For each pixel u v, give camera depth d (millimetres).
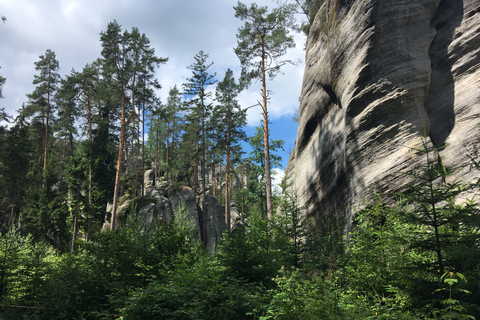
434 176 5238
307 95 19719
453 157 9836
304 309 5133
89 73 37750
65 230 29516
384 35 12312
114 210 28203
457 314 4102
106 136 39688
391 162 10859
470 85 10672
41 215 29188
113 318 7109
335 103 16234
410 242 5711
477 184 5008
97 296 7750
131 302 6660
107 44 33375
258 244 8445
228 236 8859
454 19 11820
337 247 8344
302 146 20000
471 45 11047
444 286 4789
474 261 4512
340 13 15492
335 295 5406
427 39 12039
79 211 29531
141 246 8898
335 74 15133
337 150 14961
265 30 23953
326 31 17781
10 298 8242
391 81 11766
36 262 9031
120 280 8219
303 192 18250
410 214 5453
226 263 7910
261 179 39250
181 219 15977
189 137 45969
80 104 38375
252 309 6094
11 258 8711
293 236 9086
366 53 12523
